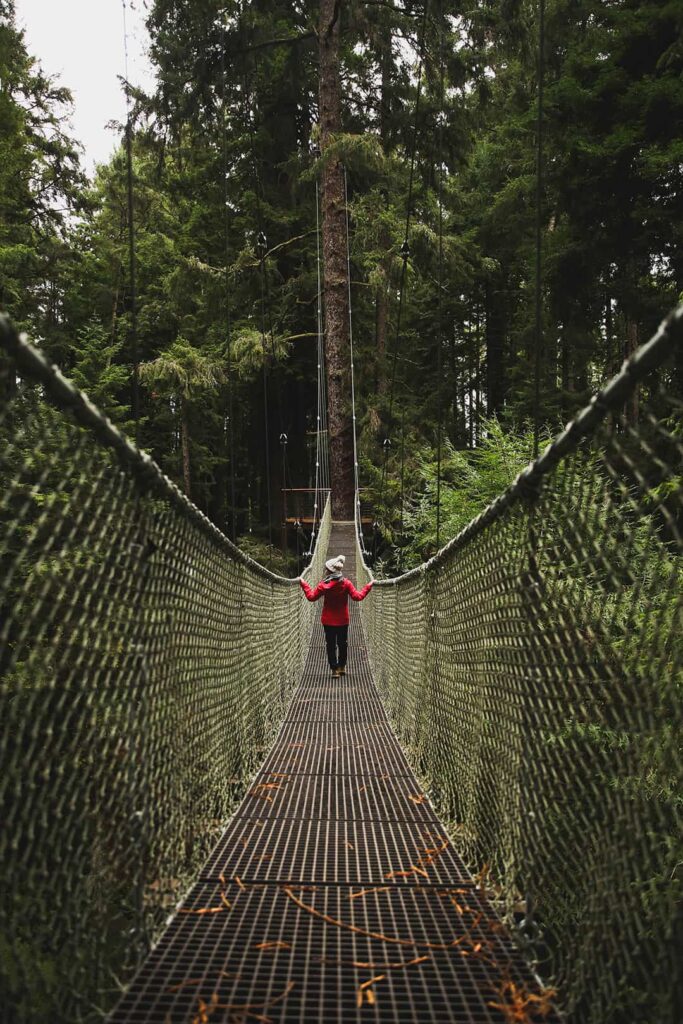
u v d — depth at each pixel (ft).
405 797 12.49
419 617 14.93
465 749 9.92
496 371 82.38
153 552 7.06
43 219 62.59
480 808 8.87
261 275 61.93
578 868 5.69
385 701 22.04
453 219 68.90
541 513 6.44
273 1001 5.87
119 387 35.76
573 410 28.99
